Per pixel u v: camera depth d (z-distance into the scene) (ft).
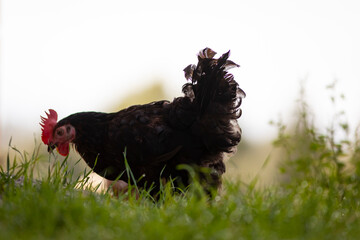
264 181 28.35
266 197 26.32
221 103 32.86
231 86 33.19
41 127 36.37
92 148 34.24
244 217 22.09
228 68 33.47
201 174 32.37
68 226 20.16
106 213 22.04
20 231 19.83
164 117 33.12
